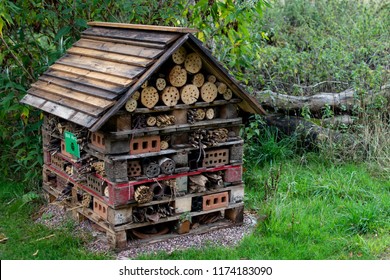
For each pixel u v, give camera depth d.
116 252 5.02
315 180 6.83
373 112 7.67
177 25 7.03
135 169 5.03
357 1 9.90
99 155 5.02
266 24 9.22
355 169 7.17
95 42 5.74
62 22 6.82
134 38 5.17
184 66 4.97
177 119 5.09
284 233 5.53
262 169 7.31
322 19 9.66
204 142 5.23
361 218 5.67
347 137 7.55
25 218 6.02
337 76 7.80
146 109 4.87
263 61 7.93
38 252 5.18
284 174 6.95
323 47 8.80
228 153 5.51
